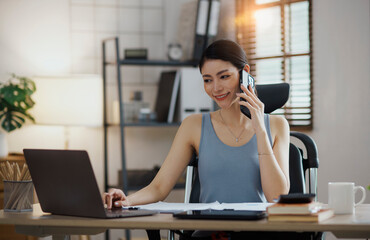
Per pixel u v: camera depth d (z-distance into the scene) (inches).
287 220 49.7
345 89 116.1
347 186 57.2
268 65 134.6
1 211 61.5
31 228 56.0
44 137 144.9
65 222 53.8
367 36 111.3
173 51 144.3
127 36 152.9
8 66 143.2
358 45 113.2
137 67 153.7
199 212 54.3
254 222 49.8
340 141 117.4
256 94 74.0
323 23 121.1
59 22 147.5
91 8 149.9
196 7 141.4
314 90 123.7
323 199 120.9
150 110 154.3
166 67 155.4
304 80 127.3
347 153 115.8
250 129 73.2
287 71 130.2
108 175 150.4
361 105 112.6
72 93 134.9
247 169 71.5
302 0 126.0
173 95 142.5
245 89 68.4
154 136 154.4
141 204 69.2
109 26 151.5
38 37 145.6
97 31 150.4
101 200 53.2
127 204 64.5
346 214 56.9
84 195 54.4
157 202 68.2
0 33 142.7
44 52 146.0
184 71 141.9
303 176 75.1
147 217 54.4
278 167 67.2
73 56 148.6
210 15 141.0
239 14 140.3
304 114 125.4
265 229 49.1
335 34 118.3
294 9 128.3
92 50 150.0
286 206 49.9
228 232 58.4
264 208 57.5
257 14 137.2
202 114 76.8
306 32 126.3
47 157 56.4
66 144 142.9
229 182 71.8
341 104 117.0
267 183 66.6
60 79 134.6
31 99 136.3
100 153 149.9
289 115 128.8
